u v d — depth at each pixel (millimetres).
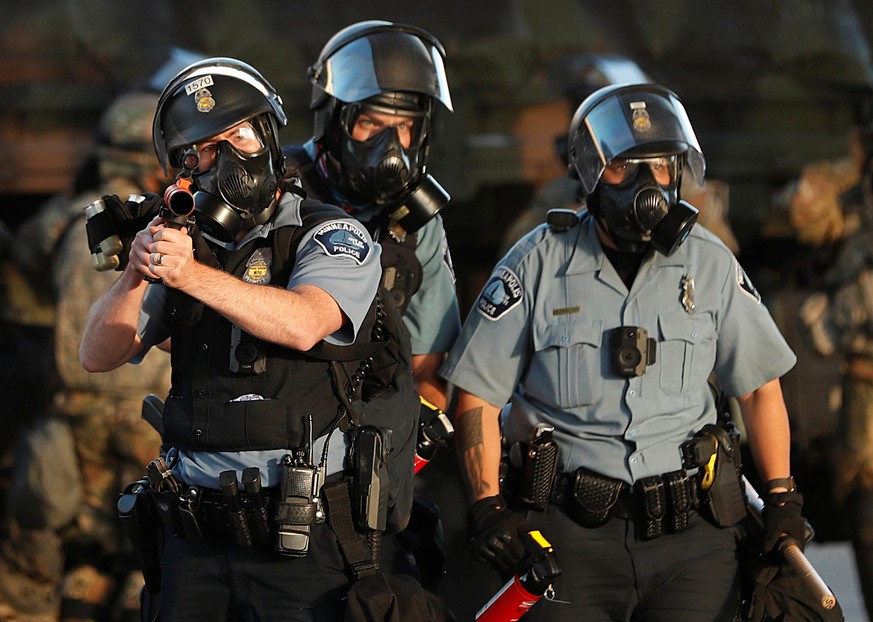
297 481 10938
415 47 13023
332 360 11188
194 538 11250
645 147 12250
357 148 12797
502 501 12758
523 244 13102
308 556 11117
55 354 18188
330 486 11133
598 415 12688
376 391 11805
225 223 10891
